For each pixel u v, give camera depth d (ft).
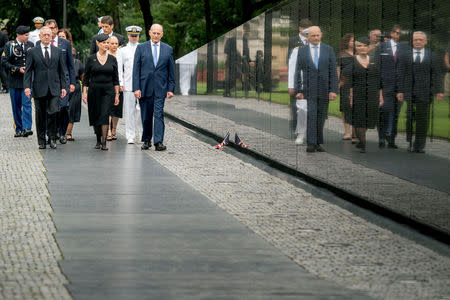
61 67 61.52
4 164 52.54
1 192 41.81
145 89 61.16
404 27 34.60
